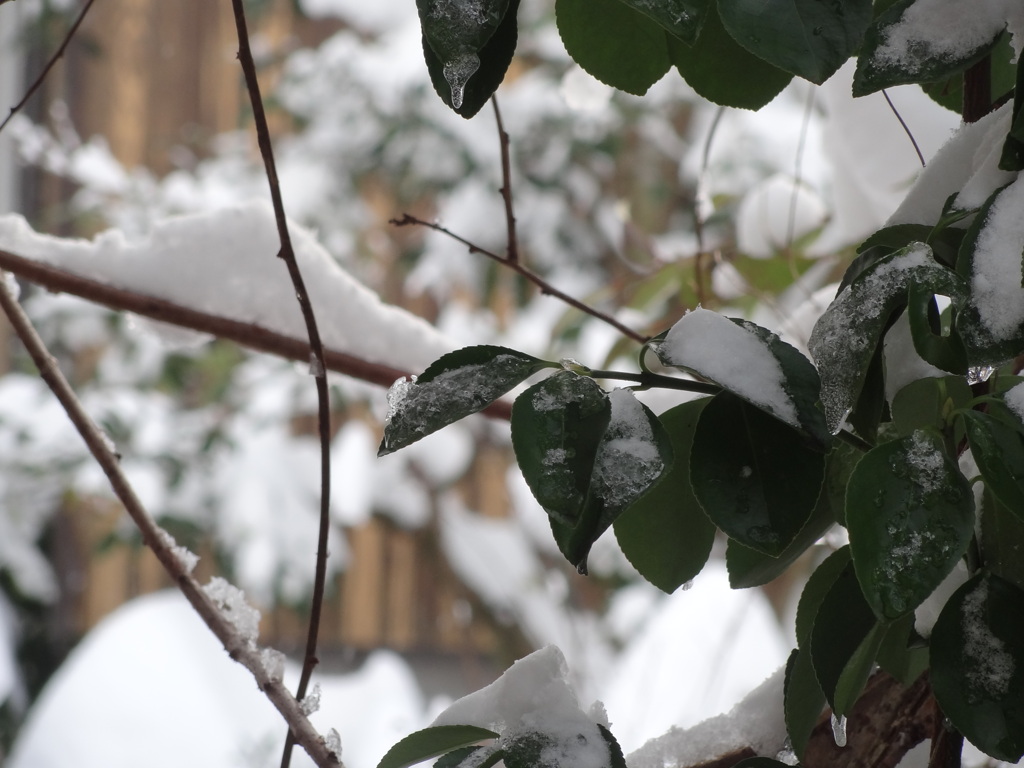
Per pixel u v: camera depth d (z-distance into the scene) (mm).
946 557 1132
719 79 1280
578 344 4934
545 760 1234
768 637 2875
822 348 1166
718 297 2445
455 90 1156
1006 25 1201
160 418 5199
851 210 2156
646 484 1152
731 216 4824
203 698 3771
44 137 5668
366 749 3662
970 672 1180
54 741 3527
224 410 5328
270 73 6902
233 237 1720
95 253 1694
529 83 6141
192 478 5039
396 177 5973
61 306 5227
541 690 1272
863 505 1140
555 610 5602
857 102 1966
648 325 2664
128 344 5320
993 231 1176
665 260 2533
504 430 5844
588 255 5918
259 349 1710
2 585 5777
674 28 1121
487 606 5582
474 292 6234
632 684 2846
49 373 1443
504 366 1194
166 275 1694
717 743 1370
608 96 1611
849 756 1333
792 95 5980
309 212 5887
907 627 1250
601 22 1278
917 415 1240
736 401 1202
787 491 1187
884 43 1205
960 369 1155
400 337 1765
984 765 1467
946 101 1443
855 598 1210
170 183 5887
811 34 1125
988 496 1235
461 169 5871
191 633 4043
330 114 6059
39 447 4988
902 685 1298
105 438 1434
